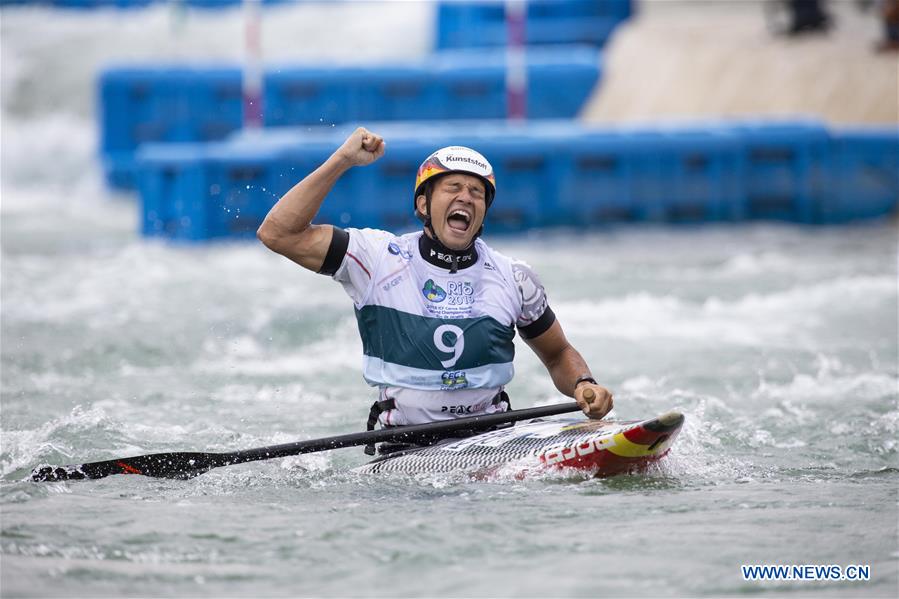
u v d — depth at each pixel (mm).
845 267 49406
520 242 61625
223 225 61281
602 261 52875
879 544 15727
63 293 42781
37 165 94062
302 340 35312
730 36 85062
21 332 35656
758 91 76625
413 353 20031
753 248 56781
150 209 60875
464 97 82750
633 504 17766
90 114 104125
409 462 19969
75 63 109938
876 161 64688
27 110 104812
